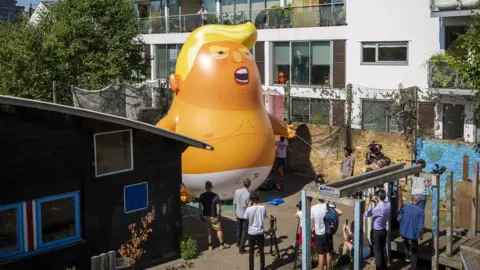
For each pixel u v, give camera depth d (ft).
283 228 48.42
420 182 42.63
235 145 50.72
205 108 51.39
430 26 71.00
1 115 32.58
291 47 86.94
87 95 67.62
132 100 73.26
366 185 33.63
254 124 52.01
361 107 73.36
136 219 39.01
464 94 60.59
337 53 80.89
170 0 116.88
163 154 40.24
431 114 62.08
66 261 35.65
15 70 72.33
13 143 33.19
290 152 68.95
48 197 34.86
